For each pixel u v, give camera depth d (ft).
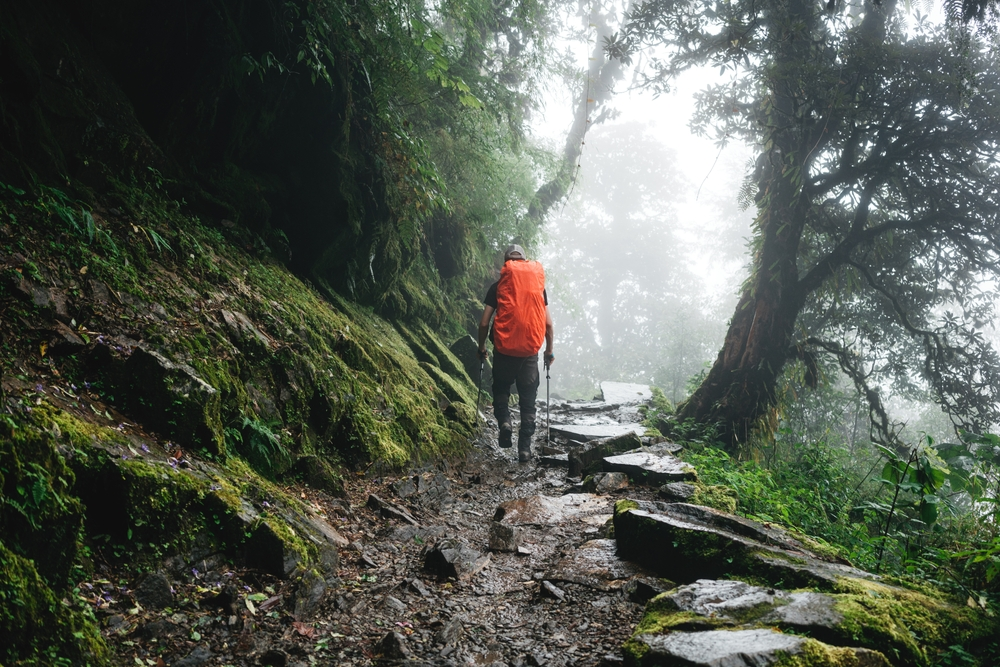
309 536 9.75
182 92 15.14
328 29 16.81
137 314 10.75
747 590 8.73
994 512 12.57
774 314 30.12
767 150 30.86
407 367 20.66
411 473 15.29
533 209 44.88
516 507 13.97
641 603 9.56
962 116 26.55
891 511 12.78
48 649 5.83
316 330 15.75
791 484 22.29
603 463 17.48
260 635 7.63
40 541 6.36
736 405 29.48
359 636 8.13
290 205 18.61
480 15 23.86
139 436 8.93
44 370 8.68
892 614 8.21
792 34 25.96
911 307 35.47
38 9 12.62
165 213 13.73
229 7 15.64
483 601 9.59
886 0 30.37
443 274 32.89
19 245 9.71
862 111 26.55
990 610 8.98
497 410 18.99
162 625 7.18
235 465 10.25
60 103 12.12
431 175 20.51
